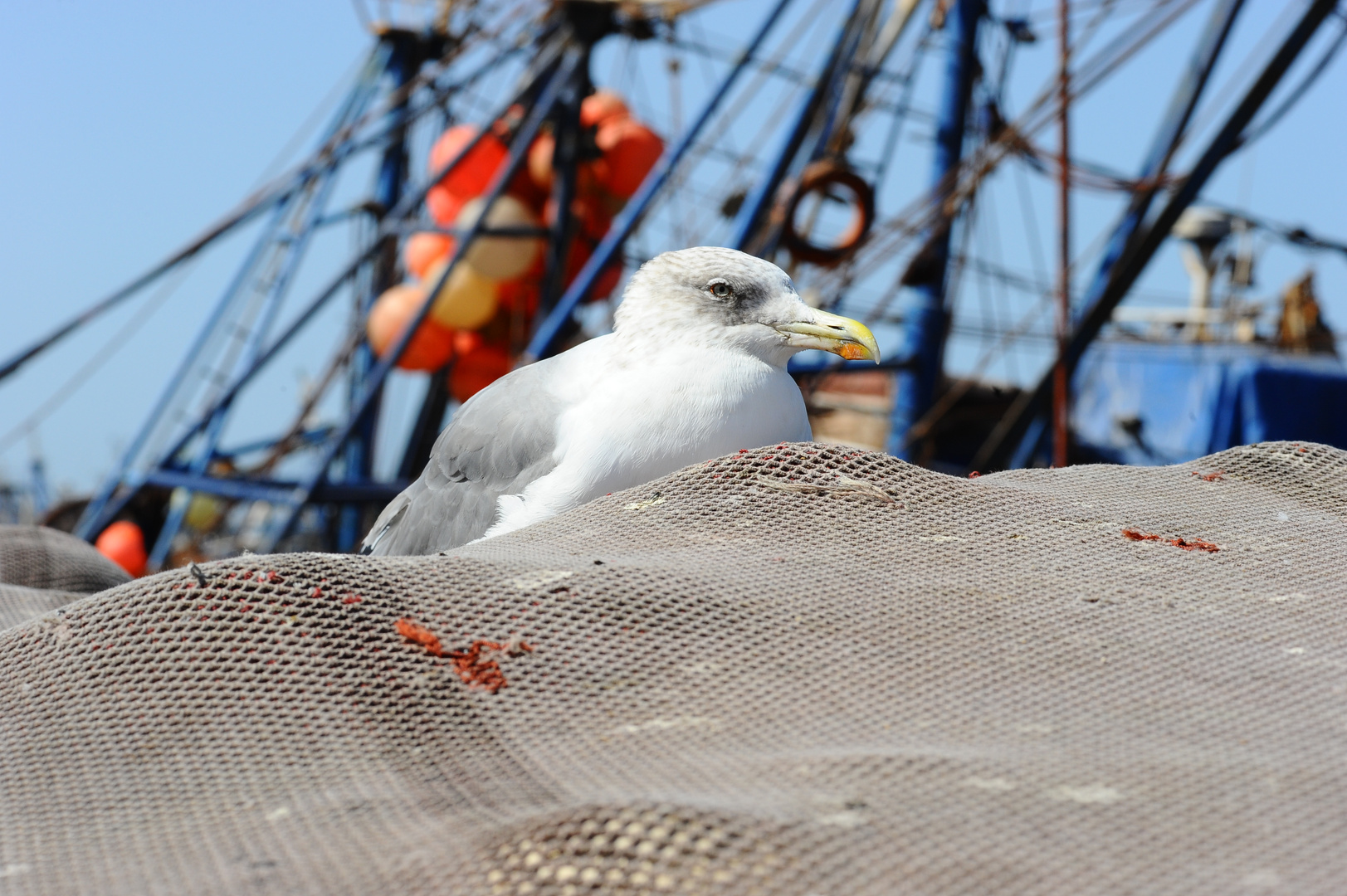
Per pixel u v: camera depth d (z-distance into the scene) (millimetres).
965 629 3434
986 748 2893
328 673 3221
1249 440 23672
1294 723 3031
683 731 3027
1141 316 26703
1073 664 3289
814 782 2707
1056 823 2527
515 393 7340
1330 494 4582
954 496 4145
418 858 2570
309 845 2672
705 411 6539
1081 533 3994
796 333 6727
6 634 3482
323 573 3430
